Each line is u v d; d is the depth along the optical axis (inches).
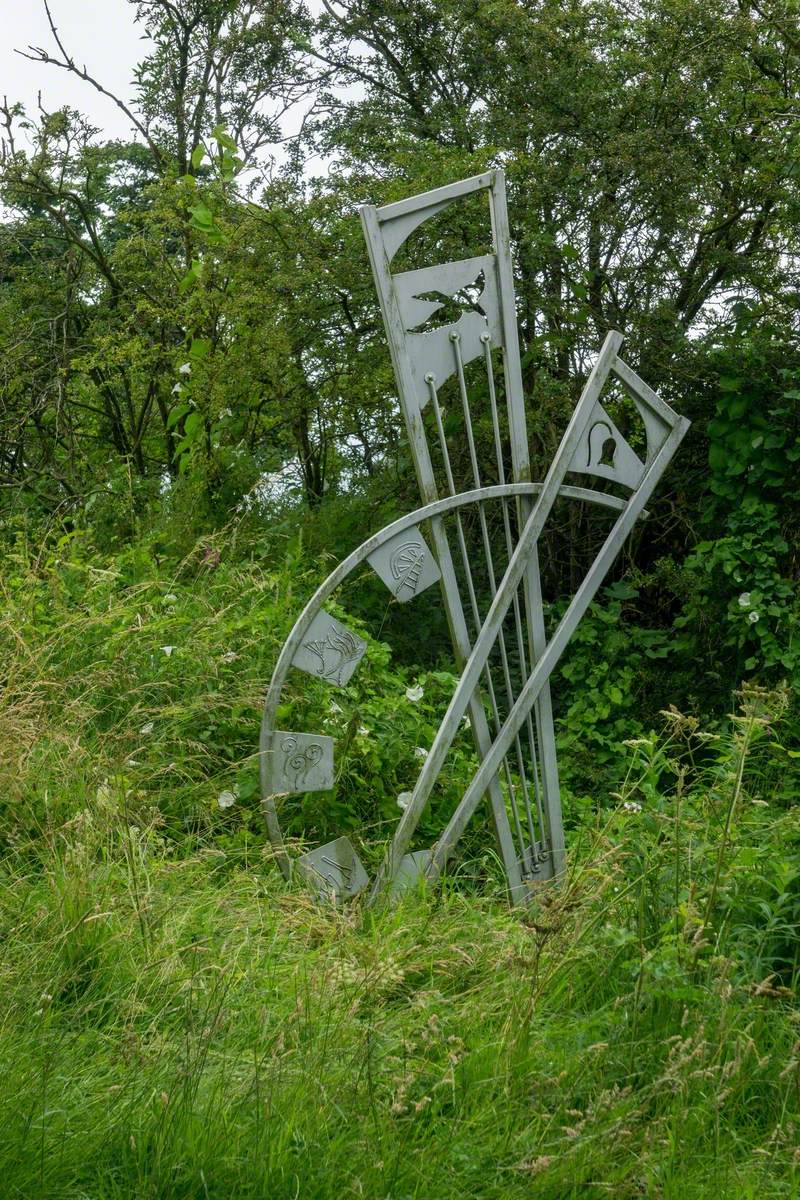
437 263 279.9
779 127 287.6
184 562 242.2
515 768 239.8
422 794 171.9
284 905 154.8
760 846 161.0
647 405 188.4
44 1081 108.0
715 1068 121.0
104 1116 109.6
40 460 393.1
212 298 316.5
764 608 247.0
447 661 267.1
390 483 294.7
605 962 142.3
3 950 135.0
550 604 279.6
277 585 239.0
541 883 172.2
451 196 175.6
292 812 191.2
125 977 133.6
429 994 131.5
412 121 347.9
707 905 140.3
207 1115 109.7
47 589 233.8
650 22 292.2
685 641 262.8
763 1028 132.7
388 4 348.5
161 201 328.5
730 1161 113.1
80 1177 104.7
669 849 155.9
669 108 285.1
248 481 304.3
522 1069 122.2
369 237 170.1
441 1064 122.0
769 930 141.3
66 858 149.3
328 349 298.8
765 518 257.4
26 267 416.2
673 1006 130.9
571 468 182.2
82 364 361.1
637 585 273.9
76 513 317.1
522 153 286.0
